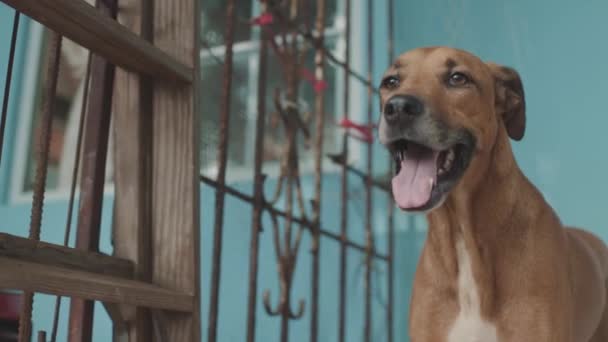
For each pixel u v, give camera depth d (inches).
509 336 77.4
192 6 64.2
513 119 88.8
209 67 179.2
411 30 173.2
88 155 61.0
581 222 152.3
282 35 120.3
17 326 118.0
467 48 168.6
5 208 174.4
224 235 159.8
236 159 174.4
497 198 79.8
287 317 110.8
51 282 41.6
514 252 78.8
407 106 73.2
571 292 83.5
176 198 61.8
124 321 58.2
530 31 164.1
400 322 156.9
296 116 120.6
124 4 64.8
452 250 80.9
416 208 75.0
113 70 63.2
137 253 59.9
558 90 159.5
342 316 133.3
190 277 60.1
